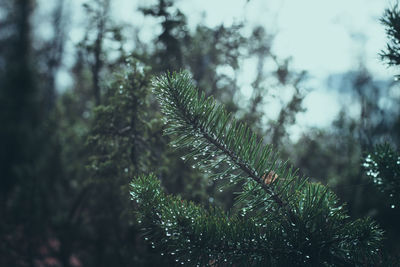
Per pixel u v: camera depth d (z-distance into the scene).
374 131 2.11
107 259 2.77
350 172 2.29
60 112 4.33
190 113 0.90
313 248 0.90
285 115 2.70
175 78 0.91
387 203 1.09
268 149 0.93
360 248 0.90
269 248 0.90
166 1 2.59
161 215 0.93
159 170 1.93
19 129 5.16
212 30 3.02
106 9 2.85
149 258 1.96
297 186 0.94
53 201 3.86
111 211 2.81
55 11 6.49
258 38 3.30
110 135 1.97
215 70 2.84
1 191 4.81
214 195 2.04
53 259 3.45
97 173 1.99
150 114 2.09
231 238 0.89
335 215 0.92
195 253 0.87
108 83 2.38
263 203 0.95
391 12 1.07
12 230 3.82
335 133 3.20
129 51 2.52
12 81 5.77
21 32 6.98
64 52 6.08
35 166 4.09
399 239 1.52
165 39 2.56
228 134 0.91
